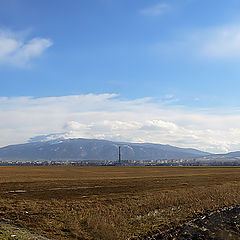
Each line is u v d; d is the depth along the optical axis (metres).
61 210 29.39
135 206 31.27
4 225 22.22
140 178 73.00
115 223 24.41
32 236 19.58
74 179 68.69
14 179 67.12
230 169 134.38
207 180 65.56
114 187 50.84
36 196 39.84
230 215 23.55
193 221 22.73
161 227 22.66
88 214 27.64
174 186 52.50
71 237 21.56
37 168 140.25
